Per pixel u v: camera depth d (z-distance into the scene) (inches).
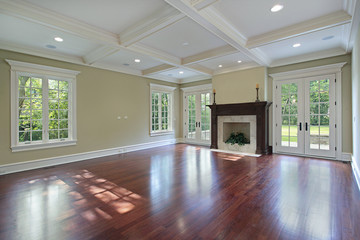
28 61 166.2
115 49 159.9
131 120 248.1
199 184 126.7
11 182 133.4
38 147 171.0
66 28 121.3
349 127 177.6
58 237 72.8
